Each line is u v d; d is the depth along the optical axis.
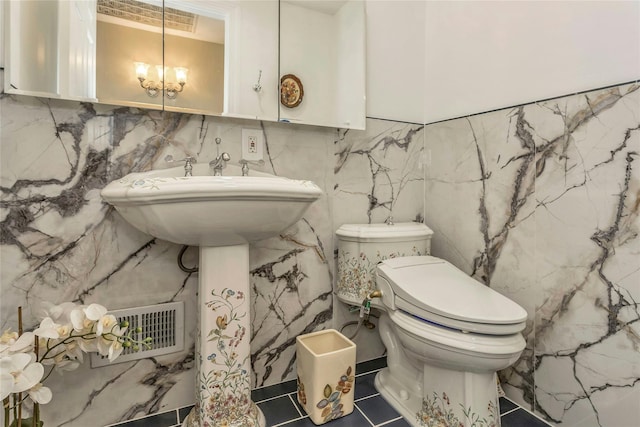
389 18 1.52
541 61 1.12
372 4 1.48
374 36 1.48
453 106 1.46
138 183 0.77
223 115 1.15
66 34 0.99
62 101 0.99
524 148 1.17
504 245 1.24
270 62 1.30
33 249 0.97
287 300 1.32
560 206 1.07
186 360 1.16
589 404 1.00
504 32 1.24
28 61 0.94
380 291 1.18
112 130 1.04
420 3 1.60
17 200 0.95
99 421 1.05
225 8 1.23
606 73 0.96
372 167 1.48
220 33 1.22
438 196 1.53
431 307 0.95
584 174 1.01
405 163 1.56
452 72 1.46
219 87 1.21
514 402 1.21
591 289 0.99
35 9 0.95
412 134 1.58
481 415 0.95
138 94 1.09
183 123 1.14
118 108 1.05
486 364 0.90
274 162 1.28
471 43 1.37
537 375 1.14
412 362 1.22
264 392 1.26
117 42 1.06
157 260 1.11
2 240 0.93
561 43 1.06
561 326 1.07
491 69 1.29
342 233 1.32
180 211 0.79
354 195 1.44
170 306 1.13
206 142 1.17
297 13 1.35
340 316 1.44
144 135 1.08
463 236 1.41
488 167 1.30
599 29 0.97
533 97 1.14
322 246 1.38
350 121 1.40
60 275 1.00
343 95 1.40
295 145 1.32
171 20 1.15
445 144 1.50
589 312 1.00
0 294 0.94
